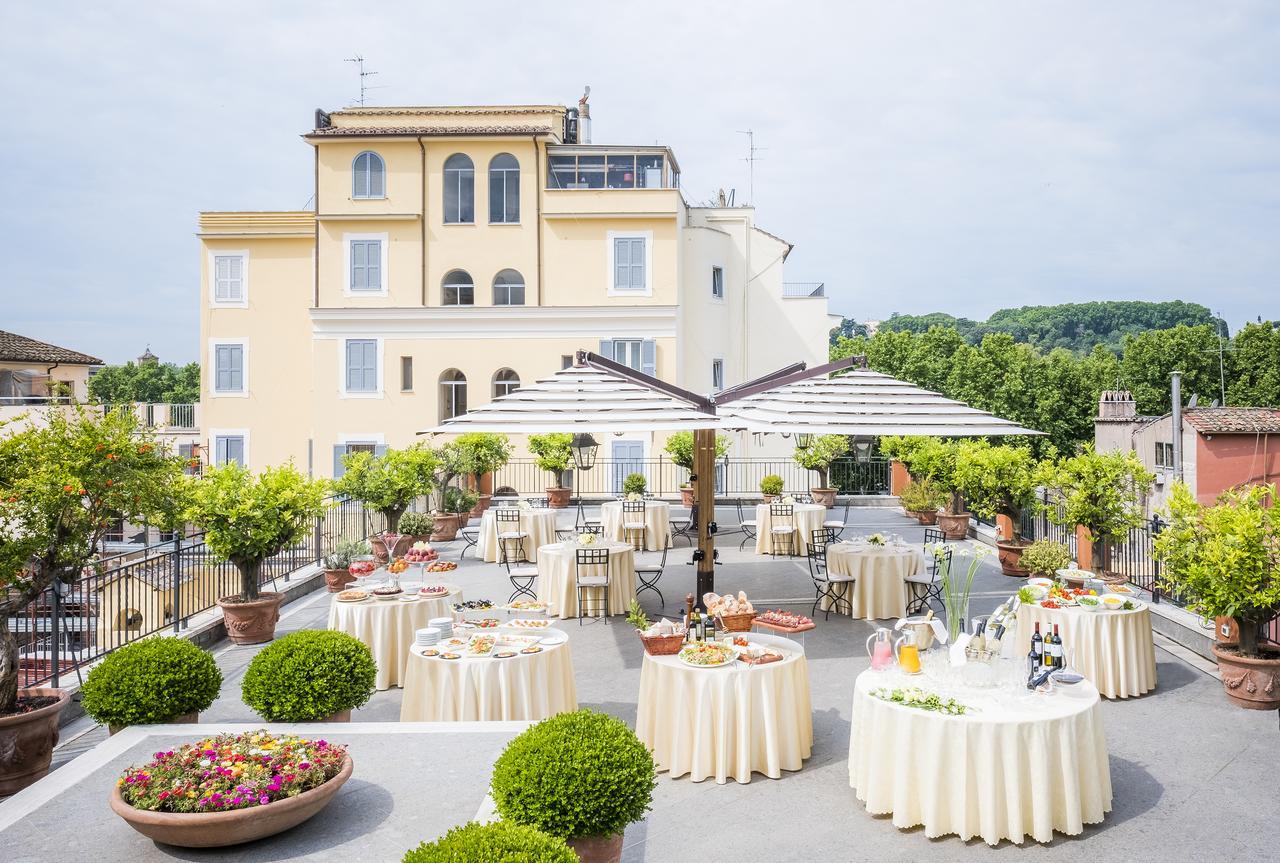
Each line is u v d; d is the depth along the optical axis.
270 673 8.05
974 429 12.12
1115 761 8.10
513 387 31.92
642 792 5.50
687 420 11.61
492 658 8.56
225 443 33.91
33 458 8.73
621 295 32.16
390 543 18.06
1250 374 55.38
